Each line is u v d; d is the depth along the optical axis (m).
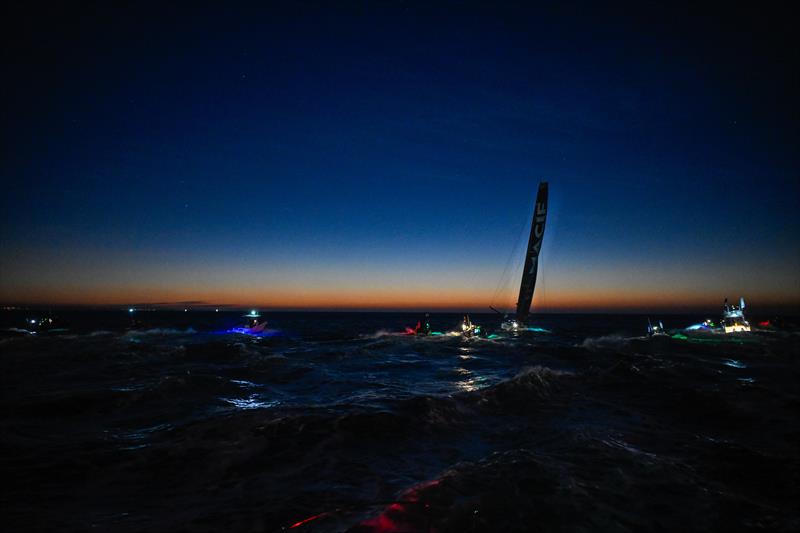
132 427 9.11
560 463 6.43
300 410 10.10
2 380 15.41
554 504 4.99
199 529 4.64
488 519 4.59
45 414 10.16
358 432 8.45
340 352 26.44
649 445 7.58
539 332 46.44
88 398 11.58
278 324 79.44
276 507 5.18
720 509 4.98
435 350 27.94
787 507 5.06
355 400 11.60
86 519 4.96
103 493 5.76
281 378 16.33
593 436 8.07
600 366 19.45
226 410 10.63
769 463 6.61
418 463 6.87
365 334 45.81
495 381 15.73
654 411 10.38
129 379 15.63
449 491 5.30
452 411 10.05
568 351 26.53
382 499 5.36
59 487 5.96
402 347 30.17
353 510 5.00
